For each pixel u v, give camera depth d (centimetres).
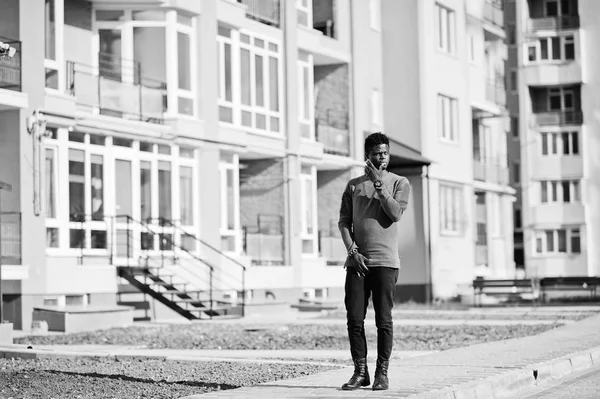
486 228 5703
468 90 5281
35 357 1898
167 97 3309
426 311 3819
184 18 3394
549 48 7256
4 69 2755
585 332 2378
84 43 3189
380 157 1250
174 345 2222
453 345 2173
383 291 1242
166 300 3058
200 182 3434
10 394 1351
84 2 3198
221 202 3616
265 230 3934
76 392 1370
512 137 7481
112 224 3073
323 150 4303
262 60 3853
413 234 4791
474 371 1498
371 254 1239
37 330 2639
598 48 7175
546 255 7194
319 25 4412
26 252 2730
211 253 3447
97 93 3116
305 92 4156
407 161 4688
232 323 2945
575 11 7244
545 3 7300
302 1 4162
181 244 3334
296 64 4016
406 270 4794
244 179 3975
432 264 4791
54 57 2948
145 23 3291
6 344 2122
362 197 1243
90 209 3023
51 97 2842
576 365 1741
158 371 1638
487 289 5331
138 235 3169
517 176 7481
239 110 3694
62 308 2716
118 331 2616
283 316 3378
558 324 2827
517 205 7506
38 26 2808
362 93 4494
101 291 2953
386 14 4872
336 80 4447
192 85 3416
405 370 1537
